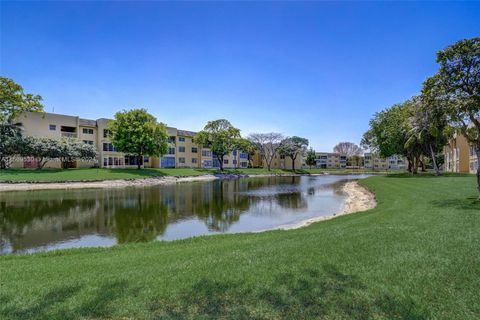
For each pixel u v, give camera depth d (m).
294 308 3.45
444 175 33.00
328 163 115.44
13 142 34.84
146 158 57.00
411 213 10.09
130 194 24.08
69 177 32.97
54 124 44.41
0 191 25.67
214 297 3.76
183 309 3.47
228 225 12.62
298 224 12.71
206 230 11.66
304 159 99.31
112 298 3.77
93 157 42.78
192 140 64.81
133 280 4.36
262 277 4.36
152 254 6.39
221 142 59.00
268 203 19.41
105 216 14.34
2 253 8.58
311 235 7.47
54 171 36.03
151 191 26.75
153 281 4.30
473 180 23.53
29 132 41.75
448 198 13.48
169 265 5.14
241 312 3.38
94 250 7.46
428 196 14.91
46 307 3.56
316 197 22.80
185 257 5.80
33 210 15.94
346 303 3.54
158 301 3.68
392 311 3.35
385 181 29.09
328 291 3.86
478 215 8.89
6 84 29.53
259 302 3.61
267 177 55.62
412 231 7.08
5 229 11.60
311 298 3.69
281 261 5.09
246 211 16.23
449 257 5.01
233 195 23.95
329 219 12.49
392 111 36.62
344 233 7.29
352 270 4.55
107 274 4.75
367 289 3.89
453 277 4.20
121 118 43.75
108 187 30.77
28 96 31.19
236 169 67.44
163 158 60.28
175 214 15.08
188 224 12.76
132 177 37.59
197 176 47.25
